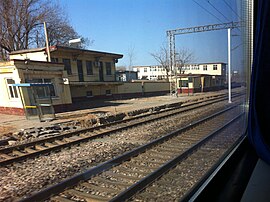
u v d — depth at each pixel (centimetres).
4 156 540
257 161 238
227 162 210
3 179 370
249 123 294
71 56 1889
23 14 2309
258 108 276
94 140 654
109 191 304
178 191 245
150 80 2839
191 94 1603
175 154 454
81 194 295
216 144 278
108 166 393
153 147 512
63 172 403
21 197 304
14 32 2316
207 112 723
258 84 279
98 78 2186
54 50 1694
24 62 1186
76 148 576
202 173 237
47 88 1299
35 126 866
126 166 405
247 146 275
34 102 1178
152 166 403
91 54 2058
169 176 292
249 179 200
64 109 1403
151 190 272
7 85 1239
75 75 1931
